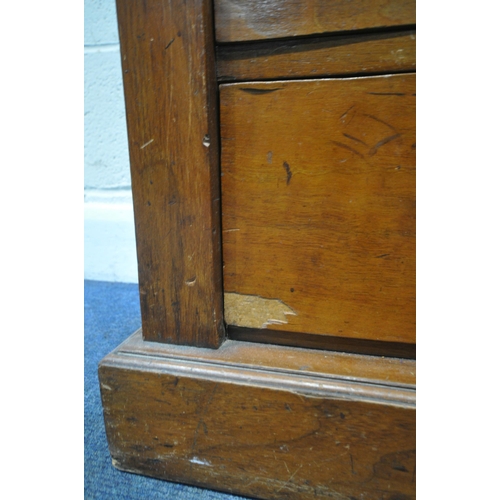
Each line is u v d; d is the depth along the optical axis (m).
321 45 0.45
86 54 1.10
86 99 1.13
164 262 0.54
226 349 0.55
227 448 0.52
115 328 0.97
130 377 0.54
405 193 0.46
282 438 0.50
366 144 0.46
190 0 0.45
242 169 0.50
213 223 0.51
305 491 0.50
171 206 0.52
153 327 0.57
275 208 0.50
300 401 0.48
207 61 0.47
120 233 1.23
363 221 0.48
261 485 0.52
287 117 0.47
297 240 0.50
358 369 0.50
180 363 0.53
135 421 0.55
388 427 0.46
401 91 0.44
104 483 0.55
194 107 0.48
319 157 0.47
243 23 0.46
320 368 0.50
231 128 0.49
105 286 1.24
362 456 0.47
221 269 0.54
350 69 0.45
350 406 0.47
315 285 0.51
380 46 0.43
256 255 0.52
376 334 0.51
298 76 0.46
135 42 0.48
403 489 0.47
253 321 0.55
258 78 0.47
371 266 0.49
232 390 0.50
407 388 0.46
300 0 0.44
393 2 0.42
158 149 0.51
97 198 1.23
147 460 0.56
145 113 0.50
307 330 0.53
